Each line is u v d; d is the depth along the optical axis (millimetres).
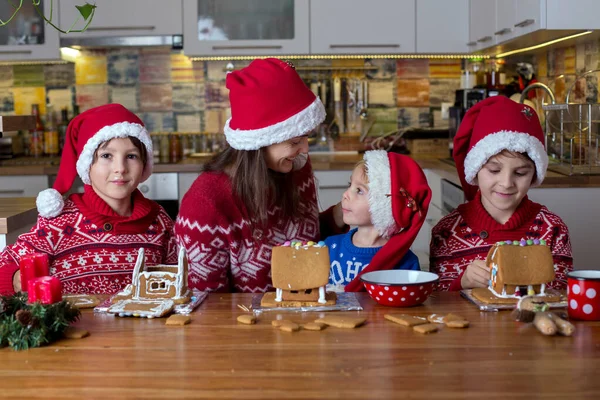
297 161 1786
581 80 3330
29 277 1343
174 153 4152
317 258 1380
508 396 948
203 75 4281
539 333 1205
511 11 3180
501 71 4117
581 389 969
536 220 1822
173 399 945
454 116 3828
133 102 4297
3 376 1029
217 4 3889
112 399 946
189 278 1673
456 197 3062
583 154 3096
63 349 1144
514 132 1720
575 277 1284
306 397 949
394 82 4281
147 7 3885
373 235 1690
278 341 1172
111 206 1811
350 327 1237
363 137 4316
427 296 1394
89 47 4215
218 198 1659
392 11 3898
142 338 1192
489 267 1455
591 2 2828
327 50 3916
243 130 1649
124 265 1782
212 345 1153
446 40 3926
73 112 4281
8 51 3883
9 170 3619
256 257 1706
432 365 1059
